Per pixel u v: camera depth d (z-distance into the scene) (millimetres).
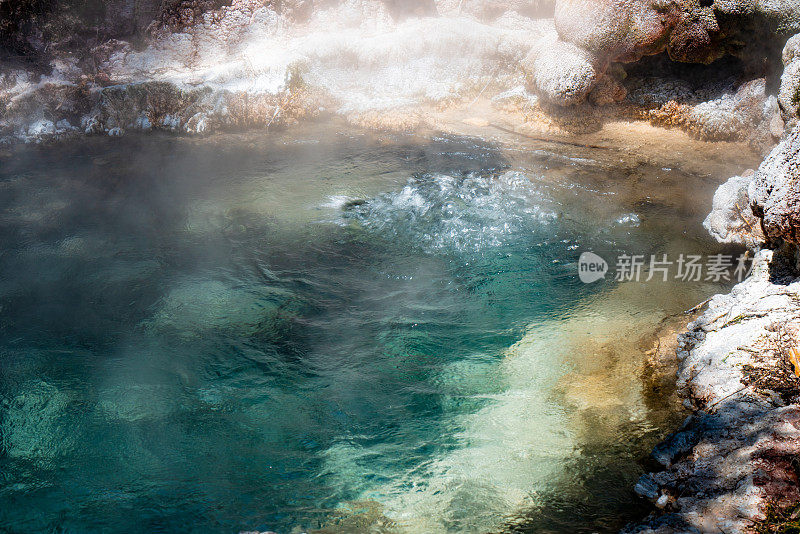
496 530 3488
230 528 3578
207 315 5758
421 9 12656
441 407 4586
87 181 8445
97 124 10125
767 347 4211
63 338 5434
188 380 4957
